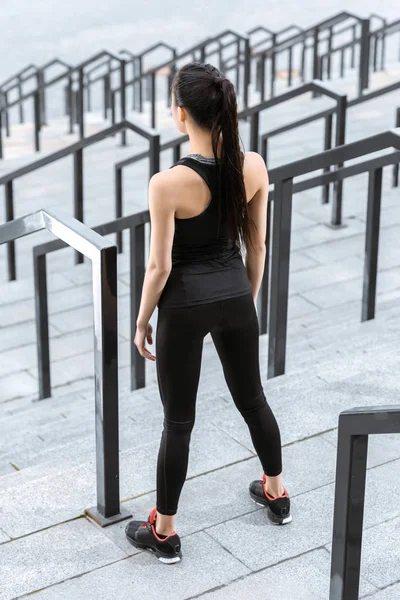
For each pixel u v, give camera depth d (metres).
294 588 3.41
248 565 3.54
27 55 22.56
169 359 3.32
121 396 5.76
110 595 3.39
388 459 4.15
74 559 3.58
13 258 8.32
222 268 3.29
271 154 10.94
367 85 12.42
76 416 5.70
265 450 3.64
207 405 4.71
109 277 3.39
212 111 3.05
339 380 4.83
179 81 3.09
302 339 6.29
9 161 11.94
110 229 5.74
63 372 6.87
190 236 3.19
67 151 8.45
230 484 4.02
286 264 4.93
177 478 3.45
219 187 3.13
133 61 14.41
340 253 8.30
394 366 4.97
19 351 7.24
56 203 10.25
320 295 7.52
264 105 8.39
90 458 4.50
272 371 5.15
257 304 6.28
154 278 3.19
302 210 9.21
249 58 12.38
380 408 2.56
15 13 25.69
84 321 7.61
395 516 3.79
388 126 11.68
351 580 2.87
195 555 3.59
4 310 7.82
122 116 11.98
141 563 3.56
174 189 3.07
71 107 13.36
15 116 18.28
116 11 25.80
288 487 3.99
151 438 4.62
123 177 10.88
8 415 6.30
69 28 24.47
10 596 3.39
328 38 14.34
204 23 24.78
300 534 3.71
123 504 3.91
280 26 24.23
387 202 9.24
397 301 6.75
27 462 4.75
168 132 12.67
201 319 3.27
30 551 3.62
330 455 4.21
